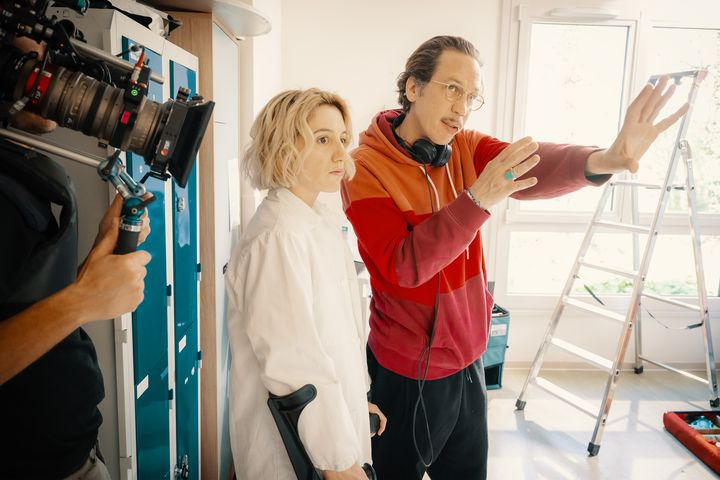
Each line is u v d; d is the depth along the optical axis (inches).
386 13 120.0
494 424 103.7
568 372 128.7
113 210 26.6
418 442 52.2
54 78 24.8
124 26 40.9
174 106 26.5
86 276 24.5
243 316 36.2
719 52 121.9
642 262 96.8
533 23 120.6
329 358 35.5
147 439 48.6
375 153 50.3
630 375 126.9
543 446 95.8
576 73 123.8
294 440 34.3
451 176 53.1
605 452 93.9
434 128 47.6
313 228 39.3
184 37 63.7
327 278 39.7
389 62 121.6
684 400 113.5
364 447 42.6
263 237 35.9
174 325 56.0
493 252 129.2
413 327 50.4
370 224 47.3
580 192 128.3
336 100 38.1
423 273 43.6
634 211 121.2
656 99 42.1
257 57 88.5
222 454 76.2
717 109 123.2
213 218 67.9
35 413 28.8
